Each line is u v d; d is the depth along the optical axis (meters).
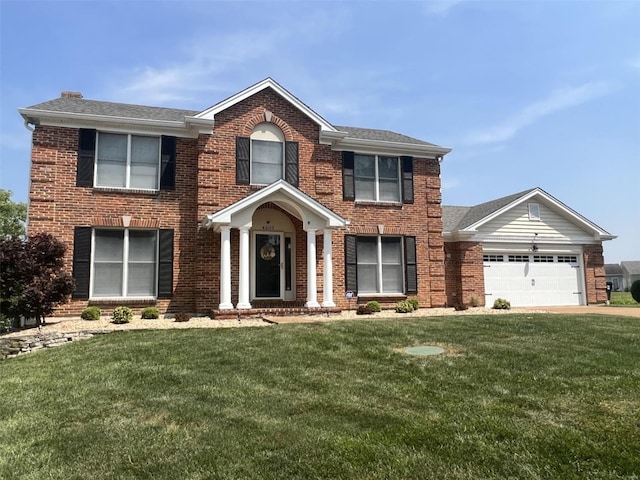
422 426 4.78
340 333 9.56
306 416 5.20
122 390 6.37
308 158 16.12
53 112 13.77
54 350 9.32
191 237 14.92
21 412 5.70
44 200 13.66
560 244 20.66
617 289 67.06
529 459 4.04
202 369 7.25
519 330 10.04
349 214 16.77
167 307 14.47
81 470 4.11
